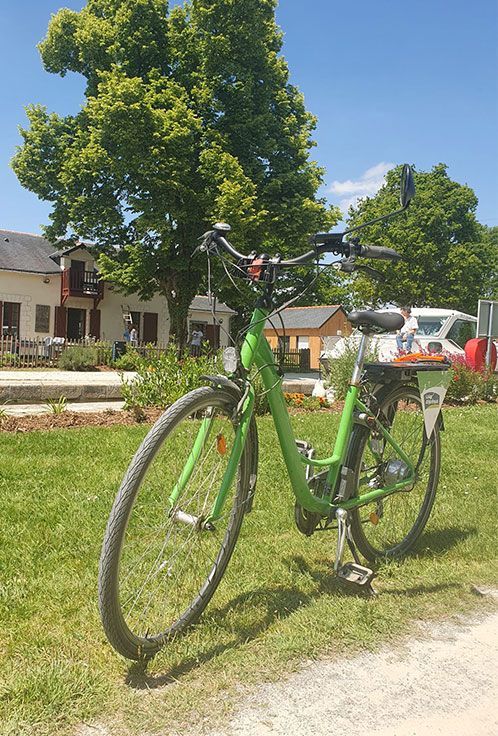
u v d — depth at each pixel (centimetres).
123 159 2414
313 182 2681
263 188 2581
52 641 254
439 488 522
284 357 303
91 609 282
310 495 307
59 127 2767
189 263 2650
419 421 385
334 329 5231
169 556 262
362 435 339
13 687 218
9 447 586
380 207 5041
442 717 221
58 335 3672
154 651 249
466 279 4953
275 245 2523
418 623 290
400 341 1360
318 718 217
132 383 943
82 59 2741
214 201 2409
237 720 213
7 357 2411
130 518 237
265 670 243
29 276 3559
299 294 291
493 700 232
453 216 5041
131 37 2580
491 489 530
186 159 2439
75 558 340
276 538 387
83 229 2728
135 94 2344
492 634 283
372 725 214
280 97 2769
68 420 754
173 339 2805
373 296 4900
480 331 1349
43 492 450
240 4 2533
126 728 206
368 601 304
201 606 275
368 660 256
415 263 4941
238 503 291
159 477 248
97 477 492
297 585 321
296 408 992
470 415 1029
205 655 250
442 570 349
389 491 357
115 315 3878
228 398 273
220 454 270
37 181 2755
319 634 269
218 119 2592
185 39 2623
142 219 2466
